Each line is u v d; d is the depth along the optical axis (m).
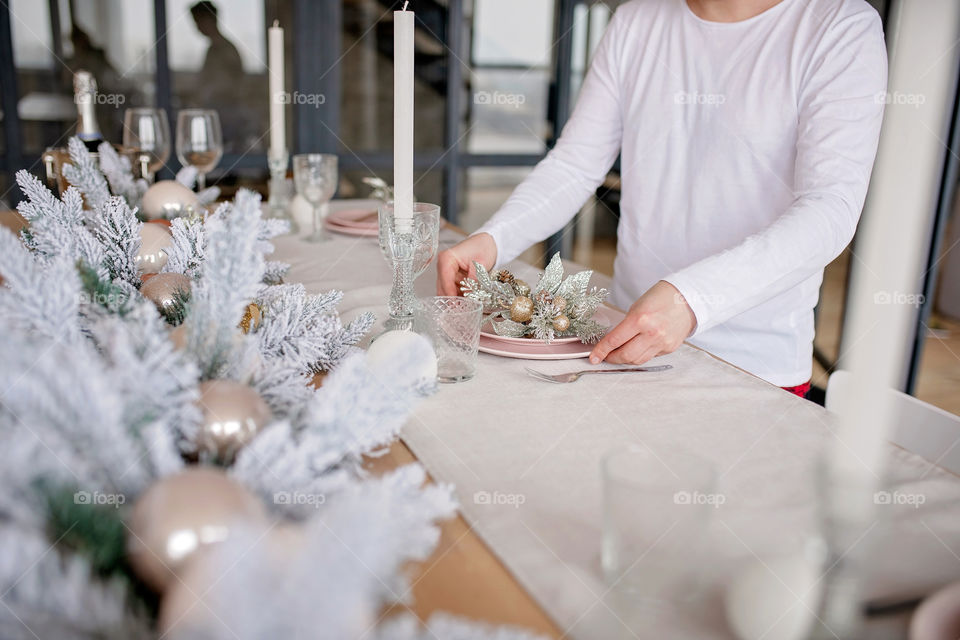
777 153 1.27
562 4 3.07
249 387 0.53
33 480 0.39
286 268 0.96
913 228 0.43
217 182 2.80
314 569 0.31
